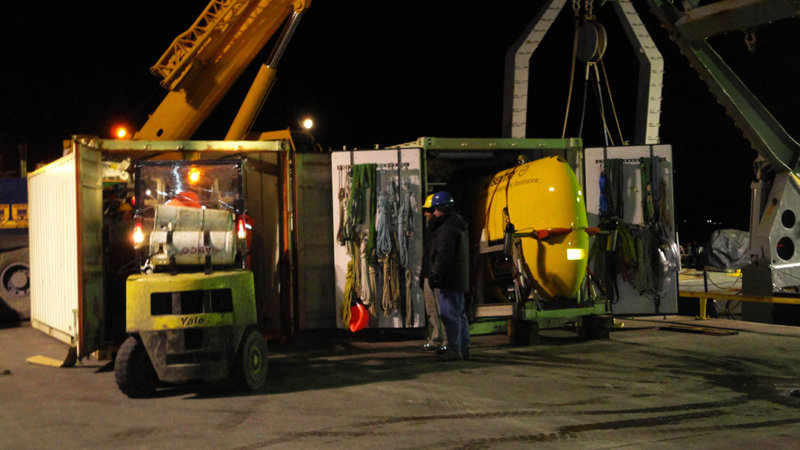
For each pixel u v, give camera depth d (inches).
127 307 237.5
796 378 257.4
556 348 336.2
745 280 440.8
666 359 299.1
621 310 386.3
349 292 357.4
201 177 288.8
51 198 383.9
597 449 172.1
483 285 395.5
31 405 234.4
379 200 354.6
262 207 365.1
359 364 303.4
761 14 365.4
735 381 252.7
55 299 384.2
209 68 484.1
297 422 204.7
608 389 241.0
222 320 238.1
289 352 343.0
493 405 219.9
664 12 413.7
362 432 192.4
